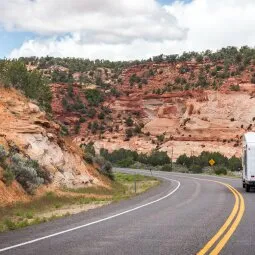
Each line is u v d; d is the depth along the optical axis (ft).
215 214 54.54
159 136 473.67
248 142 99.30
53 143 111.96
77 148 136.67
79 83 629.10
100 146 466.70
